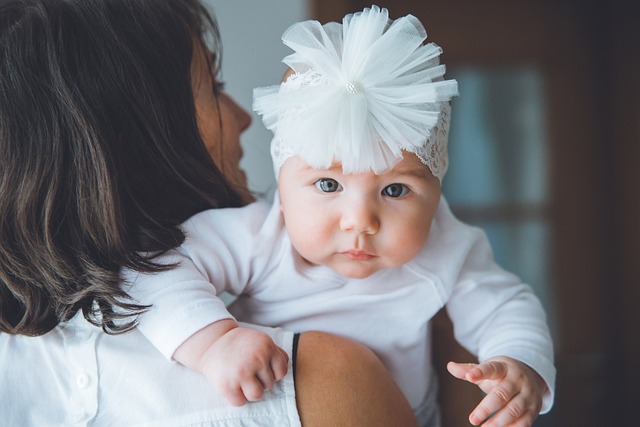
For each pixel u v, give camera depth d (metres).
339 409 0.78
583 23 2.67
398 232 0.84
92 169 0.82
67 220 0.82
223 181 0.98
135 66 0.87
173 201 0.91
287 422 0.77
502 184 2.71
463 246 0.99
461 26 2.67
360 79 0.80
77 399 0.80
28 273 0.82
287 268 0.93
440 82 0.81
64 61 0.83
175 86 0.93
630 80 2.60
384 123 0.79
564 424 2.73
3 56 0.83
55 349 0.83
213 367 0.77
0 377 0.82
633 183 2.62
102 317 0.82
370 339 0.97
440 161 0.88
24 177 0.81
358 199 0.82
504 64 2.69
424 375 1.03
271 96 0.85
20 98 0.82
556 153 2.70
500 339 0.97
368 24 0.82
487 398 0.85
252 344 0.78
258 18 2.35
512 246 2.72
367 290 0.95
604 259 2.71
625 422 2.69
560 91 2.69
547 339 0.96
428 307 0.96
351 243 0.84
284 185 0.87
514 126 2.70
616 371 2.71
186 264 0.87
